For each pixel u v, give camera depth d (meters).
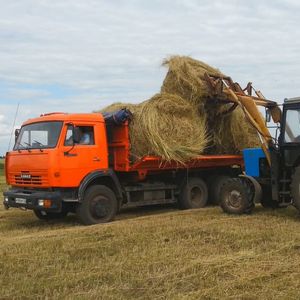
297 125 10.52
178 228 9.38
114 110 12.29
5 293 5.63
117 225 10.20
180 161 12.17
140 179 12.29
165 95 12.19
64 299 5.38
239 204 11.22
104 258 7.19
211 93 12.54
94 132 11.27
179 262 6.73
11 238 9.28
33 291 5.69
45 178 10.66
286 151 10.69
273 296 5.32
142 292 5.60
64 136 10.80
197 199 13.52
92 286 5.84
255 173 11.44
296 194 10.19
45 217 12.21
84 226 10.68
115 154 12.06
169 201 13.10
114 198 11.46
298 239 8.08
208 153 13.44
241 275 6.04
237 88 13.00
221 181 13.93
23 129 11.52
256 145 14.15
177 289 5.66
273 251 7.30
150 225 9.95
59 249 7.89
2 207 14.80
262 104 11.54
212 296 5.36
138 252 7.47
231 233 8.68
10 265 6.88
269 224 9.63
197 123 12.57
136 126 11.81
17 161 11.30
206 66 13.29
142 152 11.86
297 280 5.83
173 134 11.95
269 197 11.85
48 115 11.30
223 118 13.48
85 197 10.99
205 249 7.54
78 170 10.90
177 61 12.84
